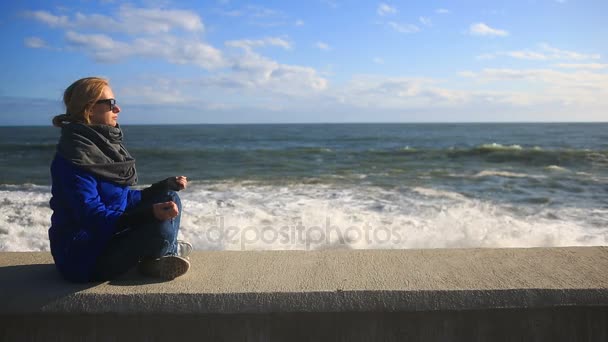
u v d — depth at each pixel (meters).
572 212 7.36
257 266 2.53
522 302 2.10
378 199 8.78
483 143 36.44
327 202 8.38
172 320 2.14
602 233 5.82
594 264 2.49
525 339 2.13
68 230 2.26
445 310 2.09
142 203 2.47
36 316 2.15
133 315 2.13
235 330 2.14
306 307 2.09
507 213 7.25
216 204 8.17
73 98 2.30
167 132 82.19
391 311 2.09
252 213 7.09
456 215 7.00
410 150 24.27
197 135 64.75
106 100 2.33
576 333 2.14
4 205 8.15
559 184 11.10
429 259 2.64
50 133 80.75
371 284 2.19
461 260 2.61
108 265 2.25
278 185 11.30
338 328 2.14
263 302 2.09
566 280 2.22
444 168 15.84
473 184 11.25
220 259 2.69
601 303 2.11
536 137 47.41
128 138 54.00
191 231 5.77
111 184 2.33
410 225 6.17
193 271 2.44
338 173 14.41
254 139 49.78
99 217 2.18
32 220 6.72
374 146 33.72
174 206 2.22
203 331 2.15
